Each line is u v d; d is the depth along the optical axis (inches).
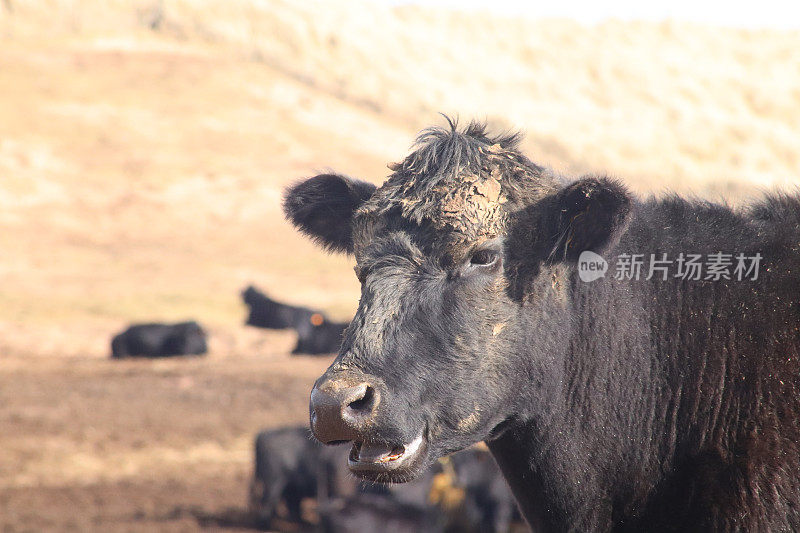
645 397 289.3
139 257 3191.4
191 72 4980.3
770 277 288.5
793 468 268.5
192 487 1037.8
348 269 3284.9
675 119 6318.9
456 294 271.3
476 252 273.7
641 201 318.0
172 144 4138.8
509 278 278.8
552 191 288.2
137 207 3622.0
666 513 283.7
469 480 922.1
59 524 874.1
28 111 4170.8
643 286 295.9
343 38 6131.9
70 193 3639.3
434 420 270.1
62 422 1323.8
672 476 284.0
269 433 989.8
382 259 277.3
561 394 289.0
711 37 7706.7
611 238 269.4
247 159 4119.1
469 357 270.5
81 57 4965.6
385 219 285.0
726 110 6555.1
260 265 3225.9
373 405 258.5
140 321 2404.0
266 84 5009.8
